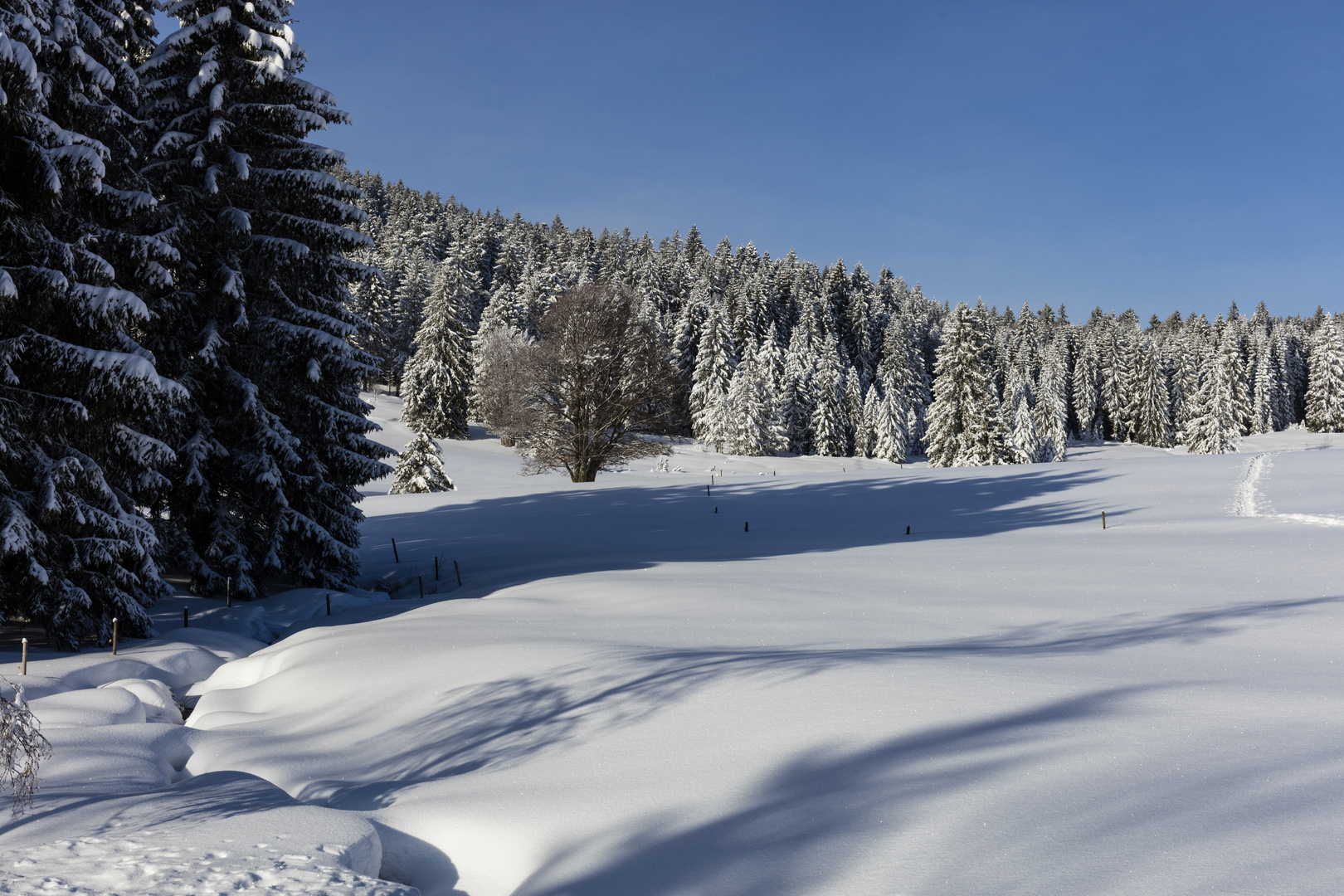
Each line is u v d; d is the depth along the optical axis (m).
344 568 18.42
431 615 12.72
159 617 14.51
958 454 62.03
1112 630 9.68
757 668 7.44
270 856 4.45
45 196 10.34
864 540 22.56
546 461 44.25
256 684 9.87
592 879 4.23
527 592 14.43
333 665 9.57
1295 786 4.27
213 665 11.71
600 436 43.28
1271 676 6.89
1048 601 11.99
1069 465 38.59
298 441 17.42
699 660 7.99
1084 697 6.22
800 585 13.91
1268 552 16.48
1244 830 3.80
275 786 6.00
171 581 17.53
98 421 11.05
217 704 9.18
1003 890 3.52
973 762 4.97
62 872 4.27
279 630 14.62
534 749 6.13
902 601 12.15
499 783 5.52
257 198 17.34
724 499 33.69
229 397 17.16
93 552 11.47
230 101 17.11
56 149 10.46
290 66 18.52
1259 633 9.04
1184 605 11.34
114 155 13.24
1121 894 3.36
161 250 13.29
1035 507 28.47
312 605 16.02
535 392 43.66
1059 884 3.51
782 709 6.27
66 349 10.62
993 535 22.45
